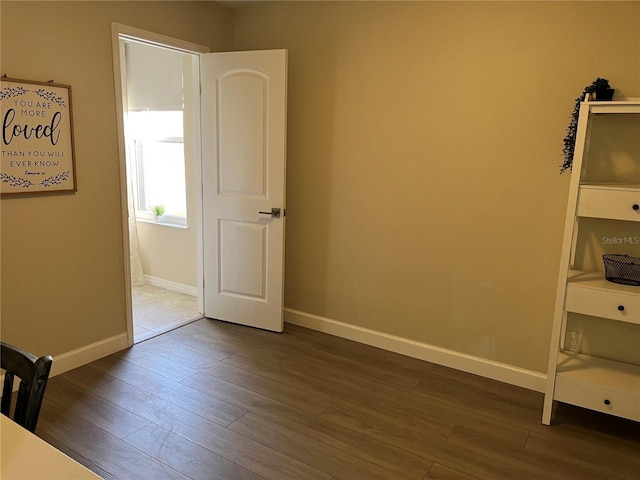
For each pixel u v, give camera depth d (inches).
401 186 125.3
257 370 119.7
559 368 99.3
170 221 184.1
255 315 145.9
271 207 137.4
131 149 188.9
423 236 124.2
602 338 104.9
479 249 117.0
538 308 111.5
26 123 100.8
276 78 130.2
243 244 143.2
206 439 91.0
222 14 144.6
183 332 142.4
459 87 113.3
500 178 111.7
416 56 117.8
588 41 98.0
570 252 91.4
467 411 104.1
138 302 169.8
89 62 111.4
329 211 138.4
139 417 97.4
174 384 111.3
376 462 86.5
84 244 116.1
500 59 107.6
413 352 130.0
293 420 98.5
